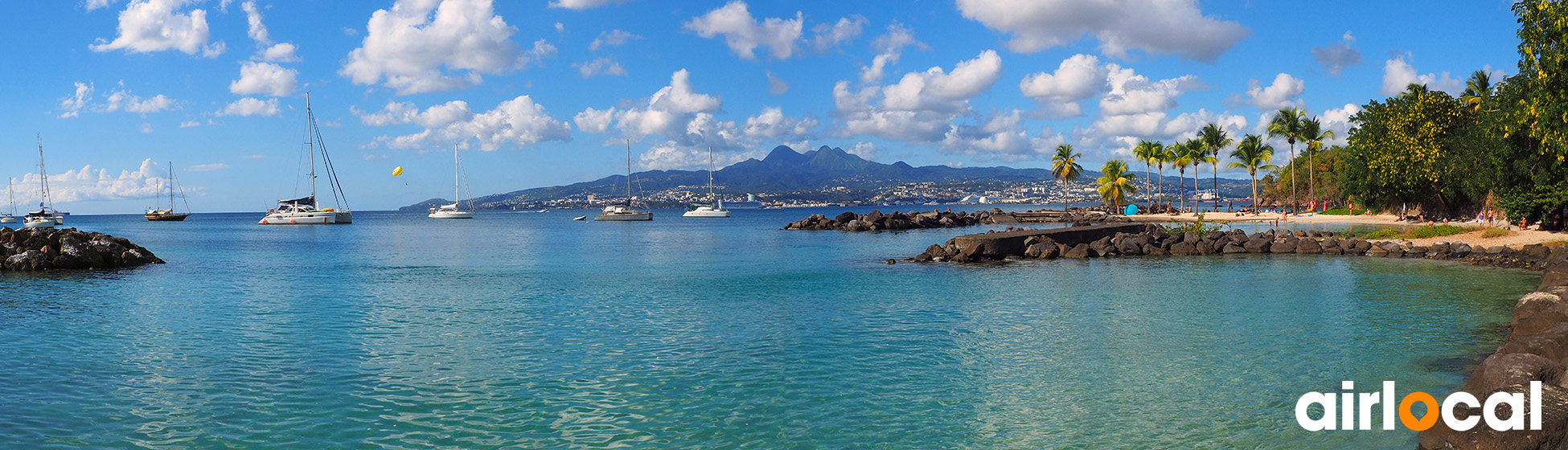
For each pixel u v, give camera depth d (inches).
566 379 536.4
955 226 4092.0
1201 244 1667.1
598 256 1859.0
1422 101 2623.0
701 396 491.2
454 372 560.4
